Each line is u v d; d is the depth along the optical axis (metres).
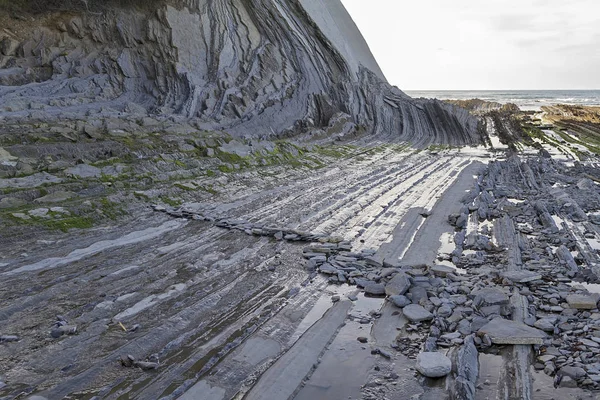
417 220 10.09
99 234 8.47
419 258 7.72
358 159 19.39
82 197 9.82
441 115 31.03
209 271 7.04
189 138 15.27
